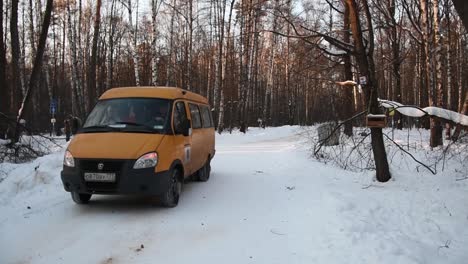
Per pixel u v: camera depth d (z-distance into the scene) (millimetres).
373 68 9148
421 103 26828
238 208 7199
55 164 9414
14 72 17094
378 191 8477
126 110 7652
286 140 23625
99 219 6422
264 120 44156
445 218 6863
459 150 10453
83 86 37375
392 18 20219
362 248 5230
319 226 6086
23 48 34750
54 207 7051
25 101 14406
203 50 44938
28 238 5539
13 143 12008
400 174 9766
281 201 7695
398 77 25266
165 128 7258
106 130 7219
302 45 13109
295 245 5387
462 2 3531
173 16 33906
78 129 7934
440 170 10094
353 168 11195
